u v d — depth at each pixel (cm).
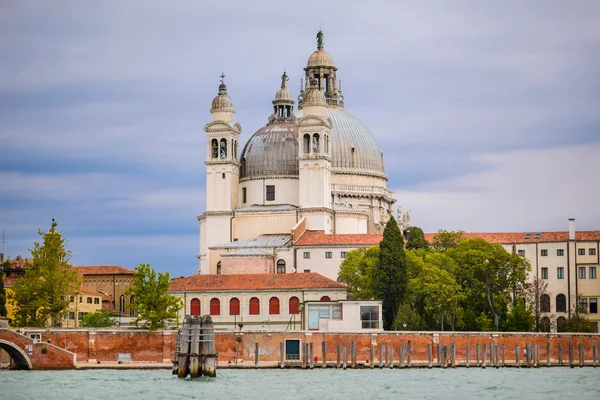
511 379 19950
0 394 17388
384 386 18712
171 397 17200
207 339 19575
